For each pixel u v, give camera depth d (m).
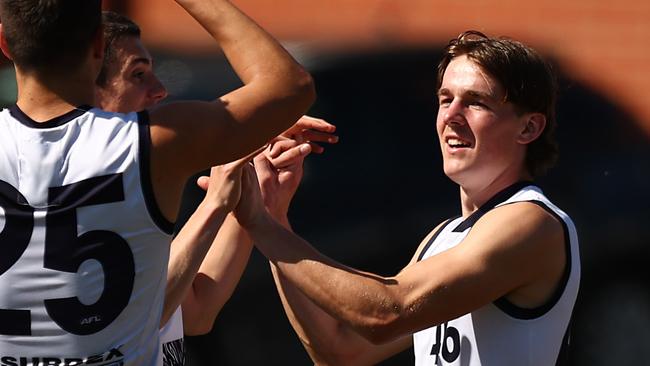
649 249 18.88
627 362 18.20
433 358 10.21
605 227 19.25
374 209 18.92
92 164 7.77
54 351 7.88
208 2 8.54
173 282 9.94
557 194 19.69
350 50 22.44
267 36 8.45
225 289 11.62
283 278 11.34
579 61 29.17
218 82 21.91
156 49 25.30
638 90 28.06
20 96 8.09
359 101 19.94
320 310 11.30
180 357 10.73
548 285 9.72
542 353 9.67
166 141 7.86
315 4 29.44
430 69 20.19
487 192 10.27
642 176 19.95
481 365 9.73
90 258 7.79
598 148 20.39
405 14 29.41
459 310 9.43
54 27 7.84
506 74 9.84
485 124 9.91
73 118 7.91
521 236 9.49
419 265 9.50
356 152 19.39
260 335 18.45
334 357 11.36
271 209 10.95
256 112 8.09
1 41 8.10
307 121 10.90
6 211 7.78
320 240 18.77
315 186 19.12
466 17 29.73
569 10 29.92
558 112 21.11
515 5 30.06
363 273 9.48
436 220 18.77
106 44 10.66
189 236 10.06
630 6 29.72
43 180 7.76
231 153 8.13
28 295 7.81
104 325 7.89
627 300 18.66
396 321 9.32
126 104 10.73
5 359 7.93
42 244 7.77
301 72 8.33
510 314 9.66
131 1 28.16
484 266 9.37
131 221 7.83
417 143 19.38
